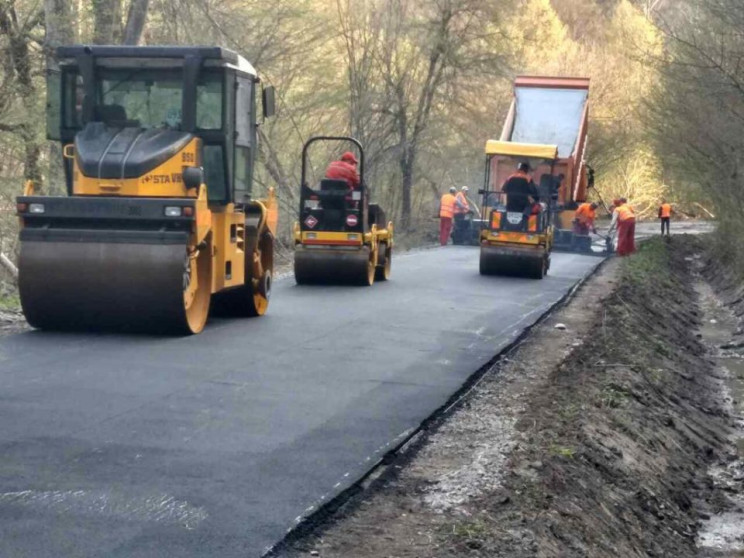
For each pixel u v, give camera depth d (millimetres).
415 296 18156
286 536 6020
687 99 30594
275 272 22891
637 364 14070
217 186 13594
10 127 23469
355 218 19156
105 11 24516
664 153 35156
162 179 12812
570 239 34406
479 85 41656
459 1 40594
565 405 10656
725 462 12367
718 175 31922
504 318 15867
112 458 7402
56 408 8820
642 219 63188
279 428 8453
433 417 9242
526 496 7473
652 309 21562
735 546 9500
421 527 6496
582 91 35156
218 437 8086
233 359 11367
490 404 10227
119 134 13133
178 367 10789
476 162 44312
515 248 22734
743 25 24172
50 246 12328
